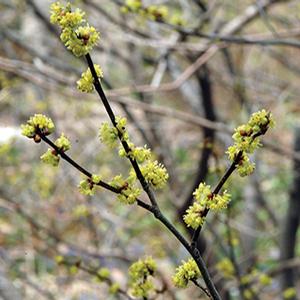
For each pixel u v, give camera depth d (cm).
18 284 529
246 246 675
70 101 687
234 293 593
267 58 925
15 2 639
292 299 553
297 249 762
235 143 189
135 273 261
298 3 676
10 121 718
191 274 203
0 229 578
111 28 560
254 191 716
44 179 654
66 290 538
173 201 552
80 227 676
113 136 188
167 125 765
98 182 189
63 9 177
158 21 452
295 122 695
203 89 536
